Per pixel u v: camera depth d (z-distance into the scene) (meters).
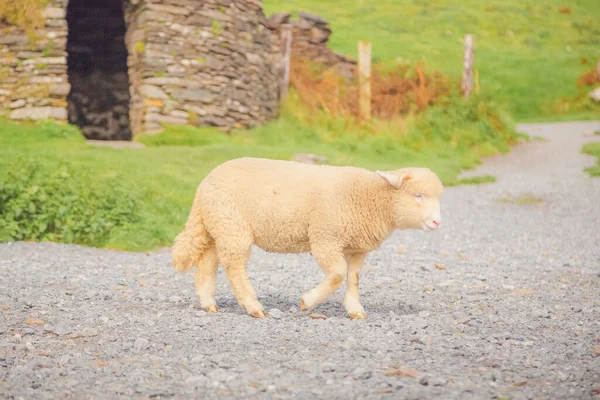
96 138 26.47
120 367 5.50
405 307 8.00
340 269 7.09
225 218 7.16
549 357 5.85
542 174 24.23
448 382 5.09
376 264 11.34
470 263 11.64
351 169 7.26
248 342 6.21
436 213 7.05
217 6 23.00
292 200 7.08
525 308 7.94
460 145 26.95
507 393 4.85
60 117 20.67
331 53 30.30
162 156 18.72
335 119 26.05
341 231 7.05
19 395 4.82
